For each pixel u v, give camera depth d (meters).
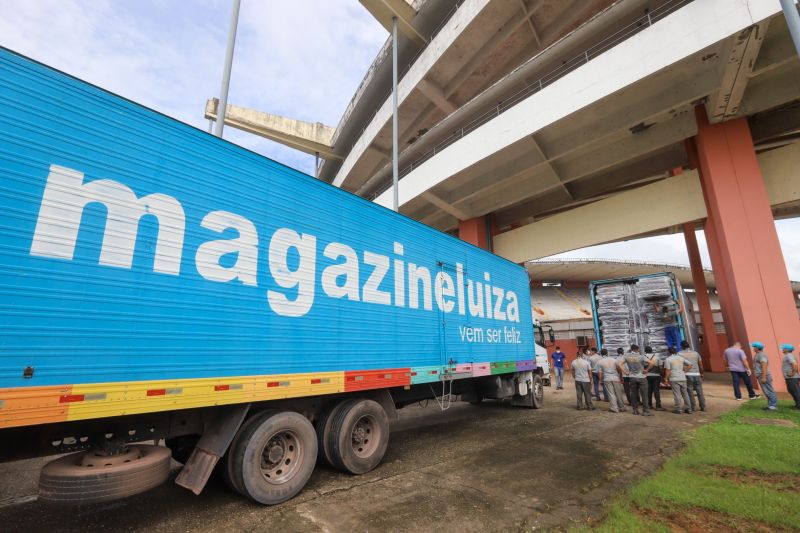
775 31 10.95
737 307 12.43
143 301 3.18
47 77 2.97
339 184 33.16
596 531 3.26
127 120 3.33
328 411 5.00
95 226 3.01
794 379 8.97
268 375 3.98
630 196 17.17
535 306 38.34
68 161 2.96
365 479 4.80
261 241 4.13
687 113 14.46
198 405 3.40
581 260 35.59
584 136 15.29
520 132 14.94
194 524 3.60
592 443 6.47
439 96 22.08
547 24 18.22
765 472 4.69
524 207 22.94
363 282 5.26
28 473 5.24
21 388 2.54
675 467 4.95
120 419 3.41
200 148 3.78
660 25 11.40
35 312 2.66
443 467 5.26
